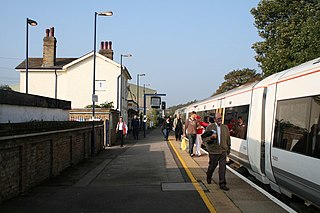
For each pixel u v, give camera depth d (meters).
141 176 11.14
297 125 7.27
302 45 16.86
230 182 9.97
